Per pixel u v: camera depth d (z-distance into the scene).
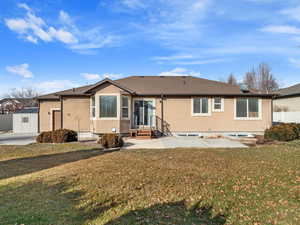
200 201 4.15
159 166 6.79
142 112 15.61
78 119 16.19
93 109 15.16
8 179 5.74
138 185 5.09
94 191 4.75
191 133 15.53
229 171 6.07
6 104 35.38
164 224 3.27
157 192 4.64
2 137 15.69
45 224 3.28
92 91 14.38
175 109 15.64
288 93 25.38
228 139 13.45
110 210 3.82
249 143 11.73
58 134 12.38
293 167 6.23
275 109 28.38
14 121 18.86
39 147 10.73
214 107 15.54
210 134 15.45
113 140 10.74
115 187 4.98
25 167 7.11
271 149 9.38
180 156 8.31
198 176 5.68
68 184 5.22
